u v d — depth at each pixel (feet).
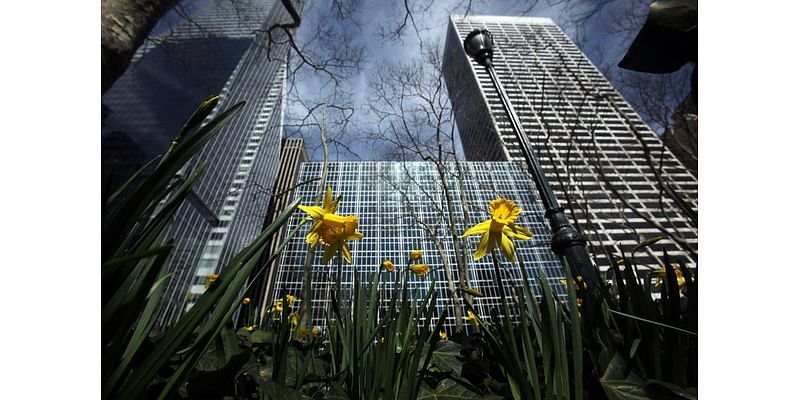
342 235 4.15
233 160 100.42
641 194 65.92
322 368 4.90
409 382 3.43
